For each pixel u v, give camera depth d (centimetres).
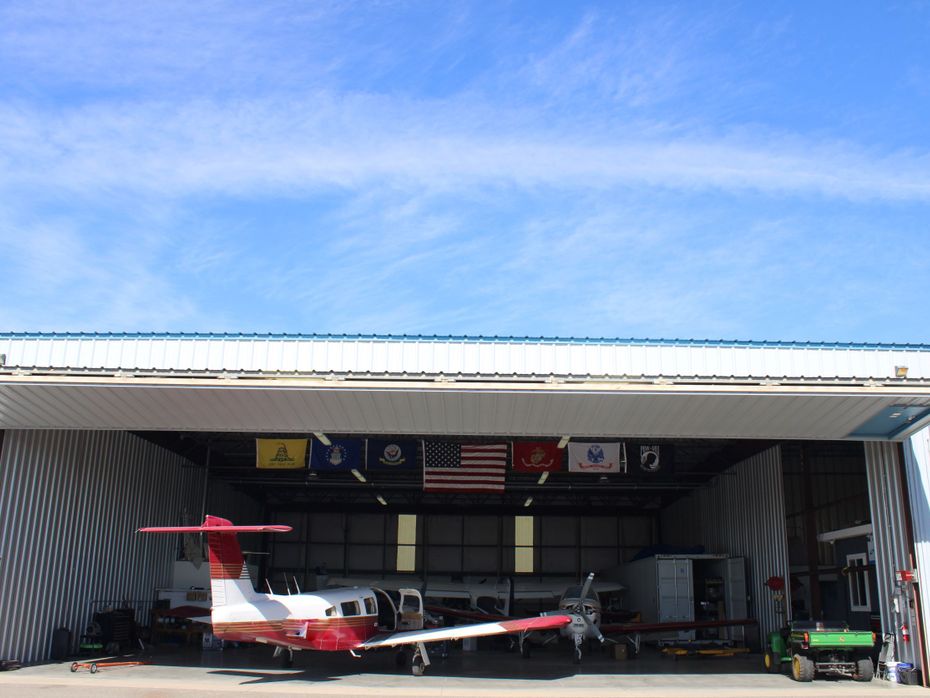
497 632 1759
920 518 1703
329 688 1544
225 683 1596
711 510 3086
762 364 1619
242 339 1612
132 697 1398
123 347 1630
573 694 1505
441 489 2364
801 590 2486
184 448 2753
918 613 1686
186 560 2634
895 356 1653
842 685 1680
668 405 1603
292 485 3559
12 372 1562
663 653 2420
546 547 4019
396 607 2027
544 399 1582
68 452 2005
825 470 2511
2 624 1747
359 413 1667
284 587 3928
